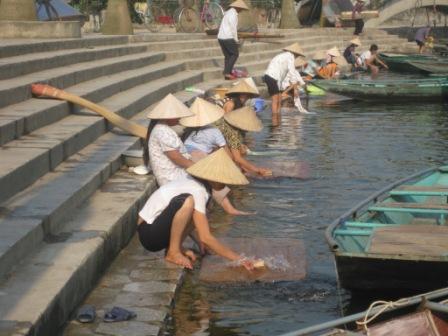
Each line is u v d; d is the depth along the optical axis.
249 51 26.50
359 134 15.77
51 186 8.34
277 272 7.57
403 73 30.61
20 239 6.50
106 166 9.49
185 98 16.16
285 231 9.12
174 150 8.50
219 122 11.22
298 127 16.67
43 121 10.41
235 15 20.50
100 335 5.99
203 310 6.80
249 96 12.04
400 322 5.25
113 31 22.17
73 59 14.84
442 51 38.00
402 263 6.59
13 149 8.89
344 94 20.98
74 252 6.80
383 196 9.08
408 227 7.47
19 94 10.93
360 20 37.81
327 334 5.09
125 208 8.28
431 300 5.61
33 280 6.12
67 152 9.70
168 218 7.52
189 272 7.61
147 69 17.84
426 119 18.05
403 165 12.75
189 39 23.92
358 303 6.95
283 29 34.94
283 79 17.52
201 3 27.61
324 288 7.29
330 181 11.55
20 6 16.97
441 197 9.55
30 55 13.88
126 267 7.54
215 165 7.43
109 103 13.02
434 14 43.47
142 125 12.33
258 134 15.73
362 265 6.70
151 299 6.75
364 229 7.75
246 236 8.91
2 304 5.63
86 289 6.73
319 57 25.75
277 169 12.17
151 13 27.69
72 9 25.44
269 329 6.46
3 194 7.54
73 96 11.37
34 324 5.34
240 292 7.17
